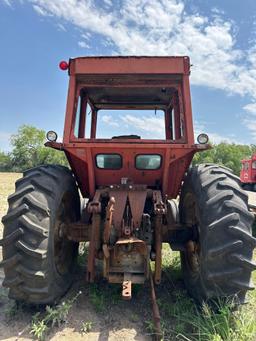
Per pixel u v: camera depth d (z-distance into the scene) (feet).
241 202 9.39
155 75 11.60
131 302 10.91
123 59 11.41
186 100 11.39
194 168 12.03
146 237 10.58
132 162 11.83
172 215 13.73
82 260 14.57
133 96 13.71
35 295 9.47
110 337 9.00
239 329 8.58
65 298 11.03
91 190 12.08
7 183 69.67
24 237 9.21
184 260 12.00
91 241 10.41
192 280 10.69
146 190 11.19
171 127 14.75
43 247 9.32
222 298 9.29
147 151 11.44
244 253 8.84
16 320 9.73
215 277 8.99
